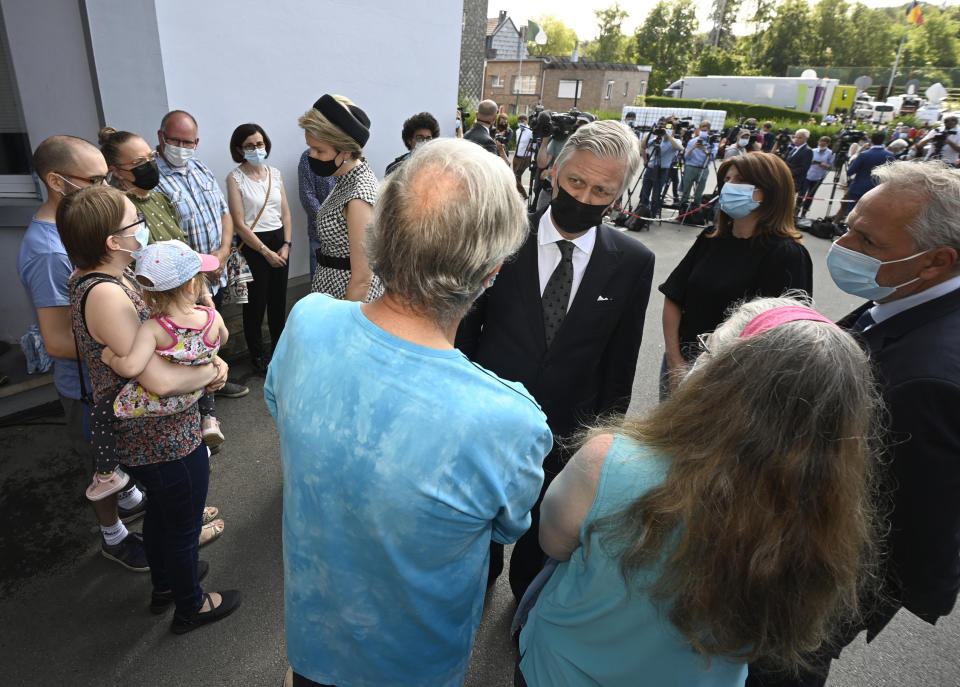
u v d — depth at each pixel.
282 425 0.92
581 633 0.95
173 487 1.72
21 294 3.46
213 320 1.75
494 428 0.82
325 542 0.88
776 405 0.72
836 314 5.87
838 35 63.97
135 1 3.05
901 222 1.25
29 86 3.12
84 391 1.86
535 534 1.91
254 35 3.71
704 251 2.30
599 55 74.38
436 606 0.92
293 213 4.38
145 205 2.63
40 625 2.03
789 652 0.77
